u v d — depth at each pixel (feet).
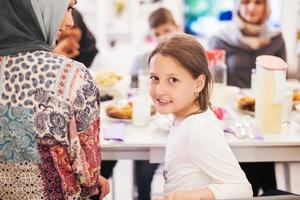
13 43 3.49
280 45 9.01
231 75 8.80
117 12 13.55
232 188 3.78
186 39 4.17
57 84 3.45
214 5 13.57
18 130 3.48
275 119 5.04
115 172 9.71
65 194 3.64
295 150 4.87
